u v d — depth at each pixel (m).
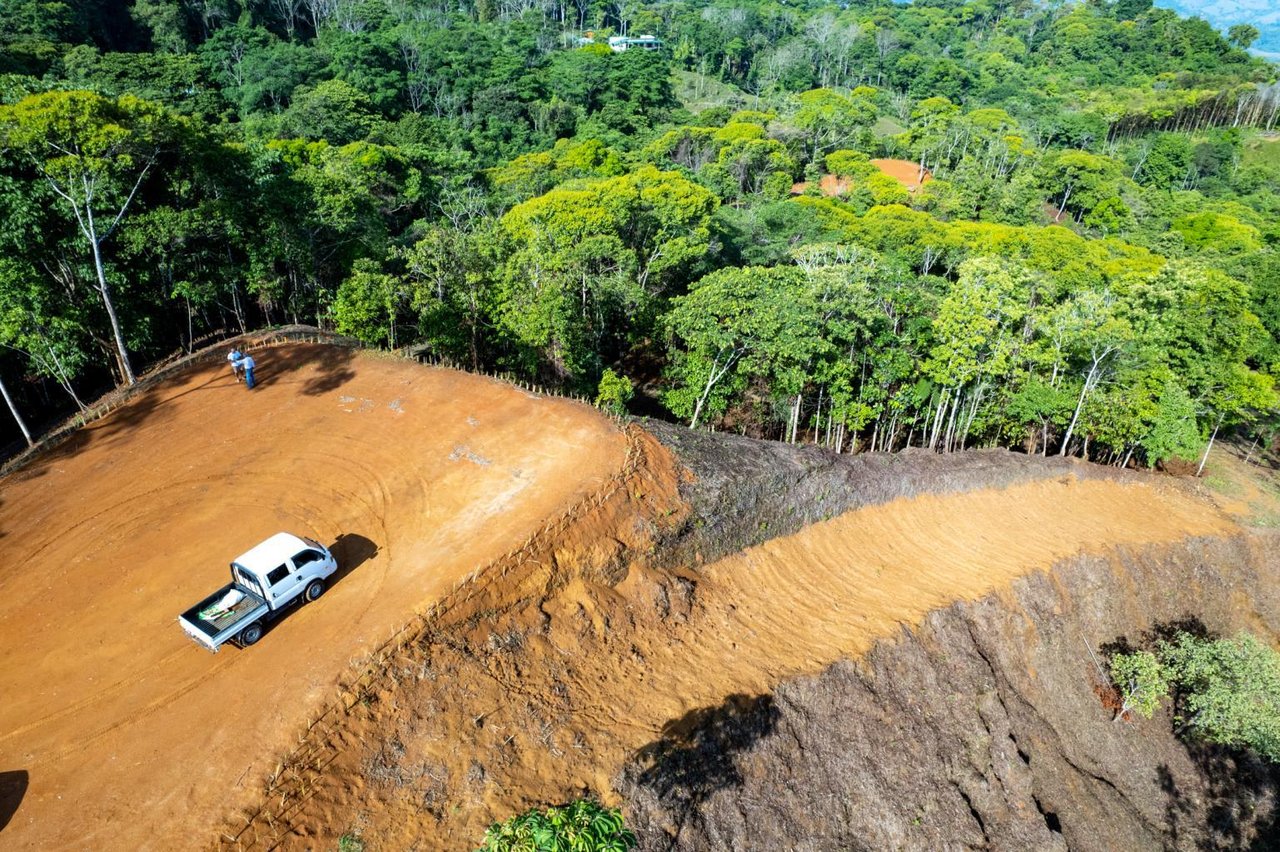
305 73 99.81
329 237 49.00
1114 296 54.84
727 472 31.31
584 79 119.44
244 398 35.00
